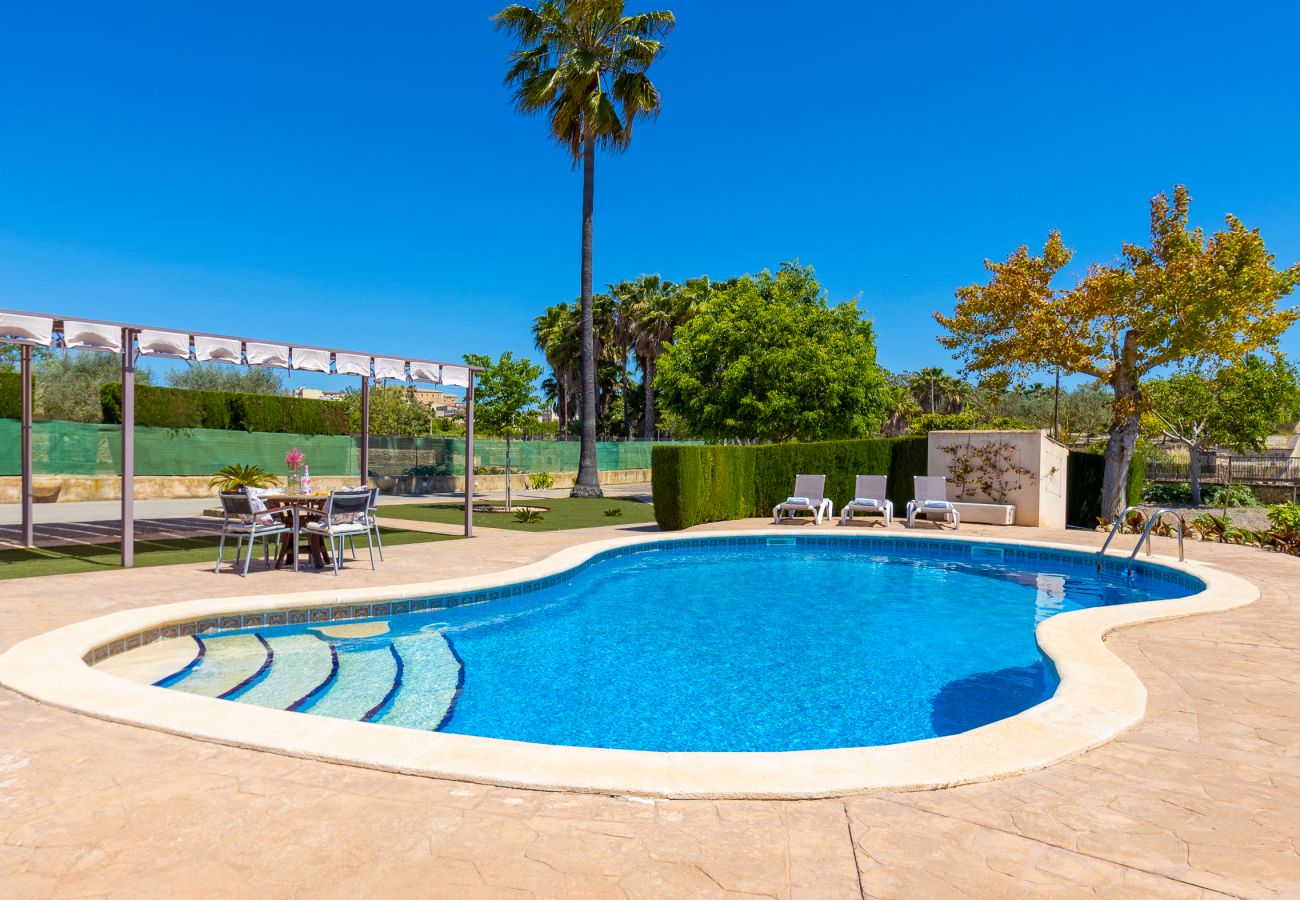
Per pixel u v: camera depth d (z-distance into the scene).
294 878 2.22
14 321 7.36
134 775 2.97
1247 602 6.93
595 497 22.06
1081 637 5.41
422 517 15.81
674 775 2.97
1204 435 27.22
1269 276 15.05
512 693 5.20
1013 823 2.65
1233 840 2.54
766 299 25.62
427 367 11.50
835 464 17.33
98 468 19.78
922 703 5.12
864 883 2.23
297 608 6.67
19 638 5.18
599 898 2.13
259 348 9.45
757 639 6.80
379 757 3.11
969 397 60.19
